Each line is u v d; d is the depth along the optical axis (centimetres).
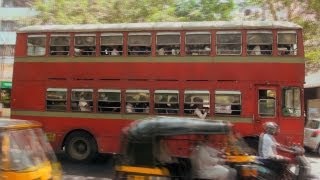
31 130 741
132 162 788
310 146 1880
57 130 1566
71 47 1571
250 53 1425
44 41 1600
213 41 1449
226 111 1421
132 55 1510
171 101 1462
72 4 2320
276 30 1421
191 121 806
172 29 1482
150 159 781
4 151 671
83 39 1565
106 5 2283
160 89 1475
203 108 1437
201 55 1454
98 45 1546
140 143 790
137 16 2250
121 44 1525
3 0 3881
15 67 1620
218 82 1435
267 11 2333
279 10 2272
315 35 2186
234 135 883
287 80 1403
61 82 1573
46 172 716
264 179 899
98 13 2281
